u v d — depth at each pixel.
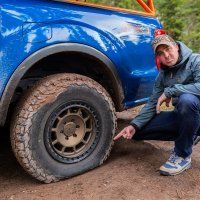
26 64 2.89
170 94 3.11
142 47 3.65
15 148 2.97
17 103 3.11
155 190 2.95
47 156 3.08
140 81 3.68
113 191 2.95
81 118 3.23
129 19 3.58
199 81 3.04
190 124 3.04
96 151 3.34
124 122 4.65
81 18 3.19
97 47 3.25
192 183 3.09
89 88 3.18
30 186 3.13
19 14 2.87
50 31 2.99
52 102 3.00
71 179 3.21
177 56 3.06
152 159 3.51
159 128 3.39
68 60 3.41
